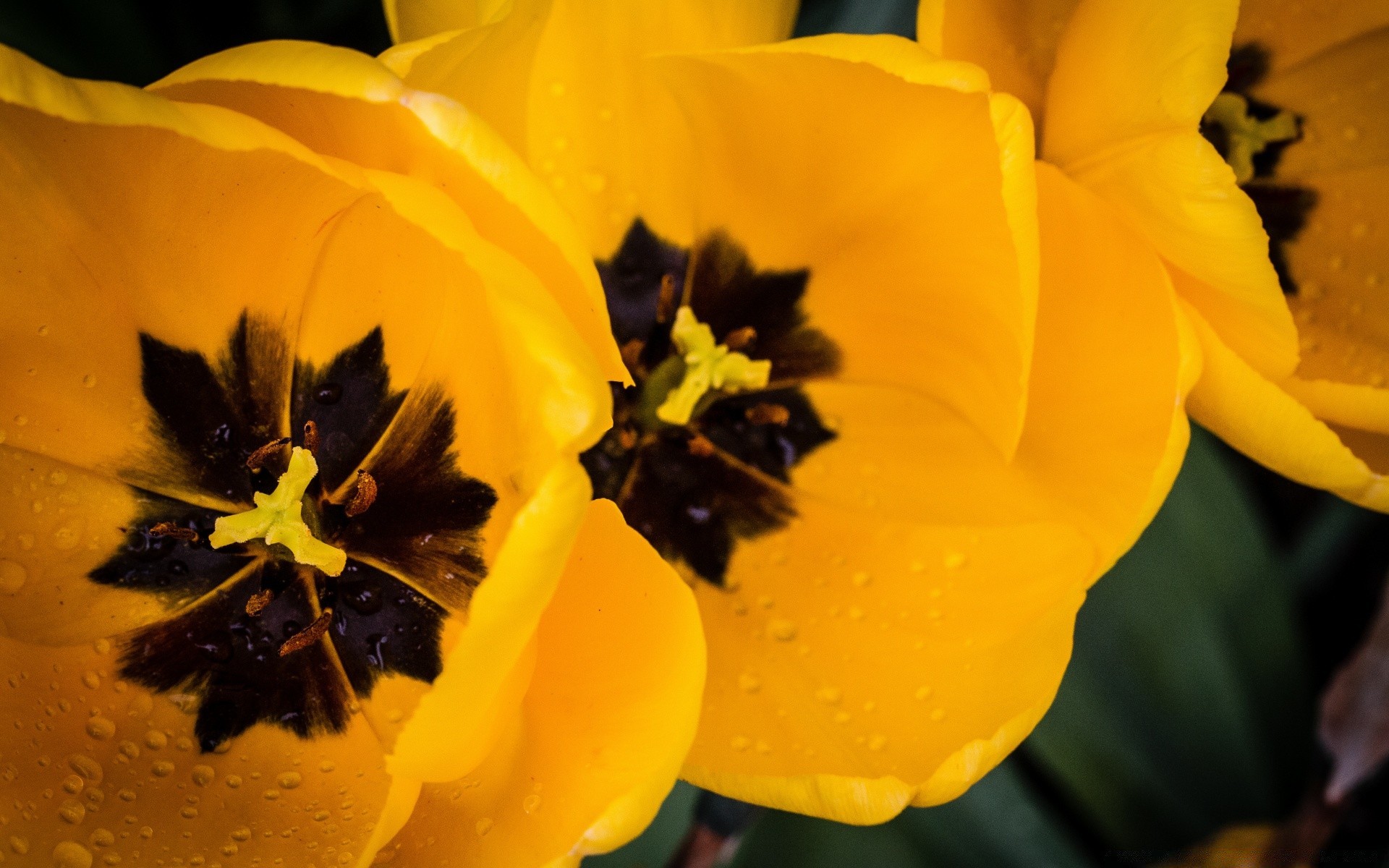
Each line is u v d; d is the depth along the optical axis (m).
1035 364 0.24
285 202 0.22
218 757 0.23
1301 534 0.30
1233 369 0.23
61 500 0.23
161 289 0.23
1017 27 0.24
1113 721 0.28
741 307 0.25
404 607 0.23
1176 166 0.22
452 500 0.23
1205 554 0.28
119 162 0.21
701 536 0.24
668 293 0.24
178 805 0.22
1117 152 0.23
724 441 0.25
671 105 0.23
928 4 0.23
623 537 0.22
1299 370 0.25
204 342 0.23
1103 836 0.28
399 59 0.21
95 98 0.20
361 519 0.23
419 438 0.23
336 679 0.23
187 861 0.22
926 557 0.24
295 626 0.23
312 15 0.27
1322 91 0.26
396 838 0.22
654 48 0.23
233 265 0.23
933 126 0.22
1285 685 0.28
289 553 0.23
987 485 0.24
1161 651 0.28
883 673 0.23
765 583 0.24
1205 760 0.28
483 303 0.21
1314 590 0.30
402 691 0.23
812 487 0.24
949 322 0.24
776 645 0.24
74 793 0.22
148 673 0.23
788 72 0.22
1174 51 0.22
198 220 0.22
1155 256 0.23
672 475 0.25
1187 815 0.28
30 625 0.22
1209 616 0.28
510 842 0.22
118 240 0.22
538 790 0.22
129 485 0.23
